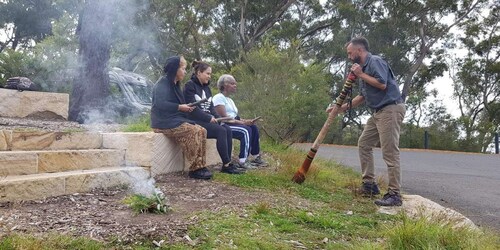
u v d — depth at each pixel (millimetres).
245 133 5906
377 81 4656
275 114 8523
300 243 3033
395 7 26078
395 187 4680
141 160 4977
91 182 4230
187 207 3742
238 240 2900
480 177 8352
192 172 5031
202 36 22094
